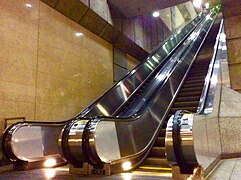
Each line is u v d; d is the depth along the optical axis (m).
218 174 3.57
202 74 8.17
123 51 9.85
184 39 11.77
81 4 6.83
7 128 4.39
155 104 5.71
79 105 6.99
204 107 4.75
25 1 5.61
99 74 8.11
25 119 5.24
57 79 6.29
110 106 6.35
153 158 4.63
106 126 4.05
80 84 7.13
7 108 4.89
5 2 5.13
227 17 6.56
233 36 6.44
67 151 3.86
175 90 6.93
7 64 5.01
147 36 11.57
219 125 5.33
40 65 5.82
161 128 5.45
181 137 3.23
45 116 5.79
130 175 3.68
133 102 6.32
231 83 6.32
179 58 8.58
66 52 6.71
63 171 4.16
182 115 3.49
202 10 21.41
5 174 3.88
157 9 8.62
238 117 5.58
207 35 12.76
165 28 14.36
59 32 6.54
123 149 4.21
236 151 5.33
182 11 19.17
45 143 4.91
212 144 4.36
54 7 6.39
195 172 3.27
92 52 7.86
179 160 3.26
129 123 4.60
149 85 6.89
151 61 9.08
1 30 4.97
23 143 4.45
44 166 4.65
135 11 8.84
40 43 5.89
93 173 3.84
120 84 7.05
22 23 5.46
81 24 7.38
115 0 8.07
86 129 3.83
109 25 8.25
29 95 5.43
